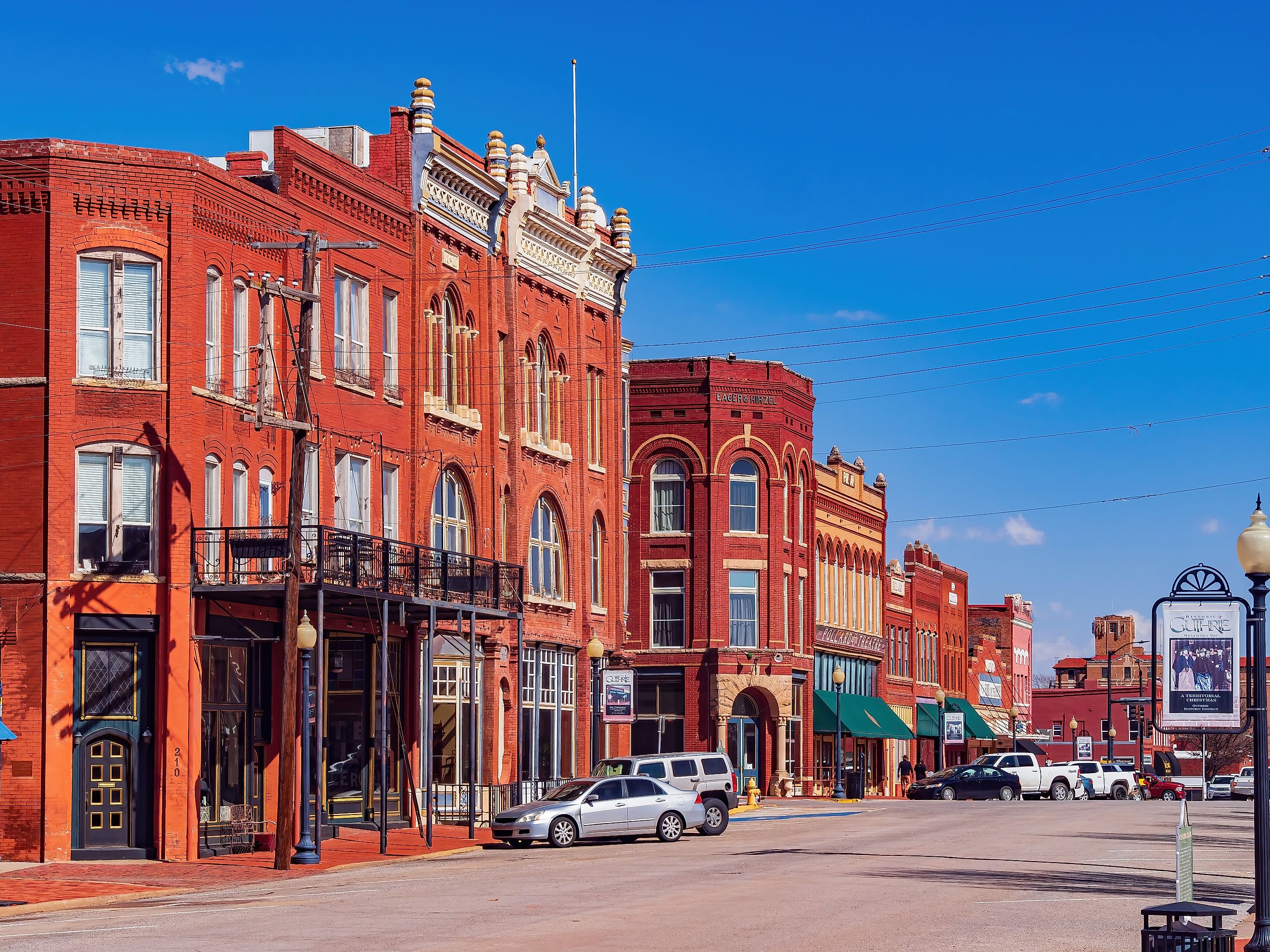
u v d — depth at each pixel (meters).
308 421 32.72
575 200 56.41
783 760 65.88
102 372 34.34
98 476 34.19
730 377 66.38
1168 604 18.11
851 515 77.94
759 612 66.19
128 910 24.53
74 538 33.81
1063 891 25.06
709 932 19.80
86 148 34.19
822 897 24.12
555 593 52.50
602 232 57.16
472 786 39.06
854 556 78.25
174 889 28.34
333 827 38.94
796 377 69.00
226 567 34.84
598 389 56.25
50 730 33.22
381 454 42.16
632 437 66.75
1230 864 30.84
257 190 37.34
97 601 33.78
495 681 46.38
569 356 53.72
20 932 21.22
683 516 66.31
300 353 32.72
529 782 48.22
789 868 29.62
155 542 34.41
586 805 37.38
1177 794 77.38
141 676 34.19
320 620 34.19
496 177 48.50
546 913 22.14
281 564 36.31
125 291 34.59
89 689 33.91
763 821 48.94
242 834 35.78
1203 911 15.32
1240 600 17.89
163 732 33.91
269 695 37.47
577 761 53.16
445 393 46.00
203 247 35.50
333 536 35.88
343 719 40.53
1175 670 18.02
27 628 33.50
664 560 66.00
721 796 41.47
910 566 86.81
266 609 37.19
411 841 38.38
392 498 43.06
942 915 21.64
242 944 18.86
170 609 34.16
